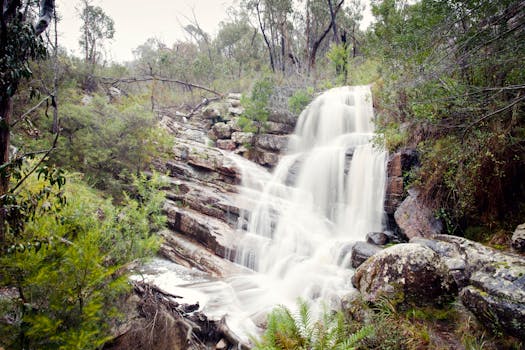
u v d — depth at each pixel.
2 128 3.89
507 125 6.18
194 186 11.63
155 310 5.25
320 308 6.21
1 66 3.54
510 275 4.10
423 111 6.76
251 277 8.36
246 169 13.20
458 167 6.78
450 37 6.14
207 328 5.66
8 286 3.45
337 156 11.79
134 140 11.09
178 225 10.19
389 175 9.41
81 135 10.38
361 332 3.98
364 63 18.23
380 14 8.80
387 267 5.11
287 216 10.77
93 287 3.89
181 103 23.00
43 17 4.65
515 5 5.07
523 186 6.41
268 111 15.87
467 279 4.96
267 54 32.62
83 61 18.73
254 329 5.86
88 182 10.27
